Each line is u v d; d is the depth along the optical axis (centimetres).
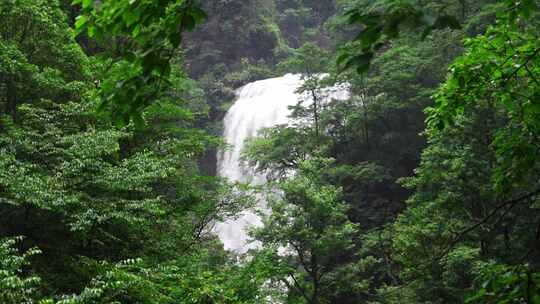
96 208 1434
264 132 4684
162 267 1408
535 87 667
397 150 3931
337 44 5253
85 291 1023
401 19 353
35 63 1917
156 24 470
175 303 1448
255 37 7144
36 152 1487
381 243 2914
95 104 1598
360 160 4075
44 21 1811
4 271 922
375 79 3931
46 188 1314
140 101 461
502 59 693
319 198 2753
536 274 473
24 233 1505
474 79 716
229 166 5569
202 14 435
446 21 353
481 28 3553
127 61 456
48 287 1388
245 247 4622
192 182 2241
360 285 2752
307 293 2928
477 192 1925
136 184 1490
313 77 4381
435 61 3762
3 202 1404
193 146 2172
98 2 534
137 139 2153
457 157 1986
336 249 2820
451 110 772
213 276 1686
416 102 3828
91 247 1611
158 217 1766
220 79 6588
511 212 1752
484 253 1758
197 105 4959
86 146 1436
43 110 1541
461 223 1878
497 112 1916
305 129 4366
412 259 2030
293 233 2728
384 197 3834
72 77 1972
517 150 668
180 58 2444
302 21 8131
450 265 1822
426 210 2156
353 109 4203
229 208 2259
